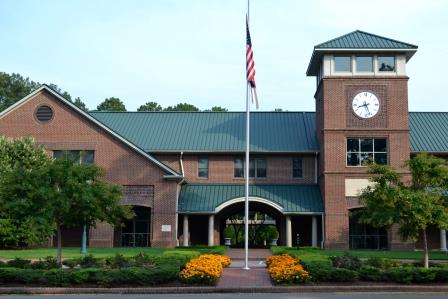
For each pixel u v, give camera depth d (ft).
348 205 132.05
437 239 137.08
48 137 136.56
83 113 136.05
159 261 75.87
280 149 145.18
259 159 147.74
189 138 150.10
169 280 66.95
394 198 77.10
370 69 135.44
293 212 133.69
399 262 84.28
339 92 134.92
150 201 132.46
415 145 141.08
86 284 66.23
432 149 139.74
